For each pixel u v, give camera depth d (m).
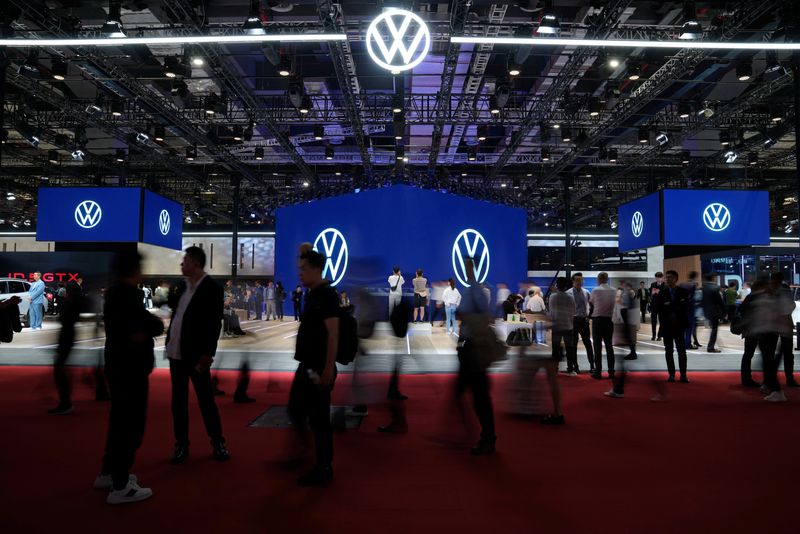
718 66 13.52
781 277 6.31
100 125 16.77
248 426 4.91
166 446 4.28
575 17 12.02
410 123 16.47
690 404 5.98
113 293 3.28
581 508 3.10
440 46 13.24
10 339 5.50
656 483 3.52
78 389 6.62
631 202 21.42
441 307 17.00
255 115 16.20
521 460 3.99
